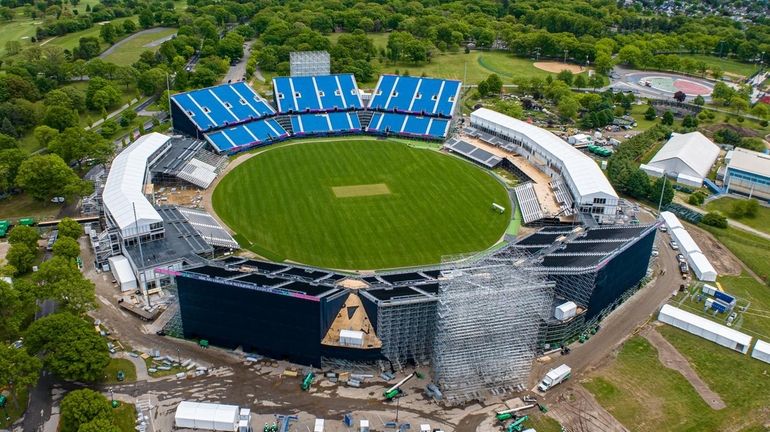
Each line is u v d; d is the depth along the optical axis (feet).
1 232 650.43
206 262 544.21
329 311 472.85
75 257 590.96
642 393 457.27
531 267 506.48
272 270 541.34
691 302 576.20
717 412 441.68
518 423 419.13
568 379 468.75
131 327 513.45
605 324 540.93
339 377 461.78
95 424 375.04
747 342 505.25
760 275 628.28
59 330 443.73
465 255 622.13
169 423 414.21
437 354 453.17
